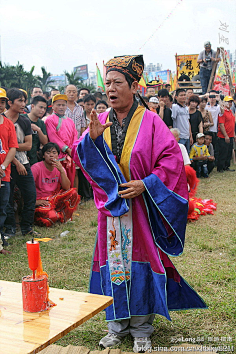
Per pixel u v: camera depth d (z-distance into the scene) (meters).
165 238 2.99
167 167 2.88
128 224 2.91
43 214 6.34
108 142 2.97
